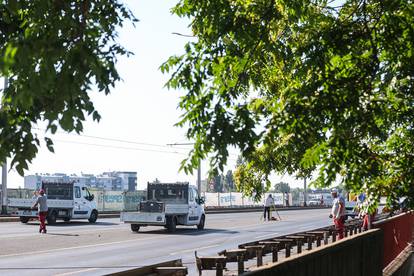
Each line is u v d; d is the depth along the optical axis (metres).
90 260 17.73
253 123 5.30
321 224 38.97
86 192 38.28
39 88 3.40
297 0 6.77
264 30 6.38
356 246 10.38
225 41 6.17
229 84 5.88
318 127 6.35
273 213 61.28
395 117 8.47
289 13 7.03
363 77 6.61
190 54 5.92
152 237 27.09
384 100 7.77
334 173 6.99
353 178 7.97
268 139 6.13
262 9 6.67
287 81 7.55
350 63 6.80
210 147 5.26
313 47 6.55
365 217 17.50
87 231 29.92
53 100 3.69
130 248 21.67
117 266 16.30
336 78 6.62
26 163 4.00
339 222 19.53
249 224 39.06
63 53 3.56
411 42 6.92
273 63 7.59
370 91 6.78
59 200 35.75
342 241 9.42
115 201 57.69
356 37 6.68
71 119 3.68
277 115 6.20
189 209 32.19
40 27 4.14
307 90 6.36
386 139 8.64
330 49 6.56
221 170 5.27
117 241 24.58
